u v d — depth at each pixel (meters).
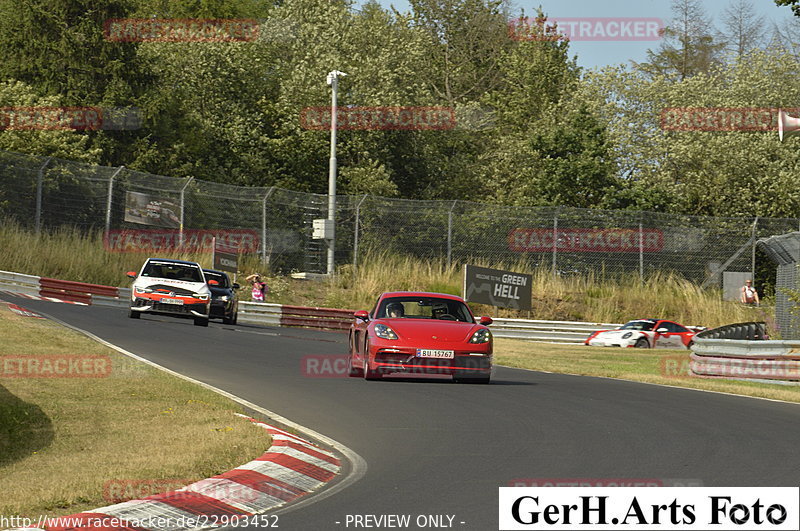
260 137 80.81
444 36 122.44
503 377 28.81
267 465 13.50
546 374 31.30
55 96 69.12
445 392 23.56
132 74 75.88
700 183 77.56
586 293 61.22
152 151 72.94
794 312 42.75
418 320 26.05
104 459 13.57
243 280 59.28
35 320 31.22
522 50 114.00
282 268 62.59
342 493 12.50
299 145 81.50
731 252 63.00
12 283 49.31
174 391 19.95
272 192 63.47
